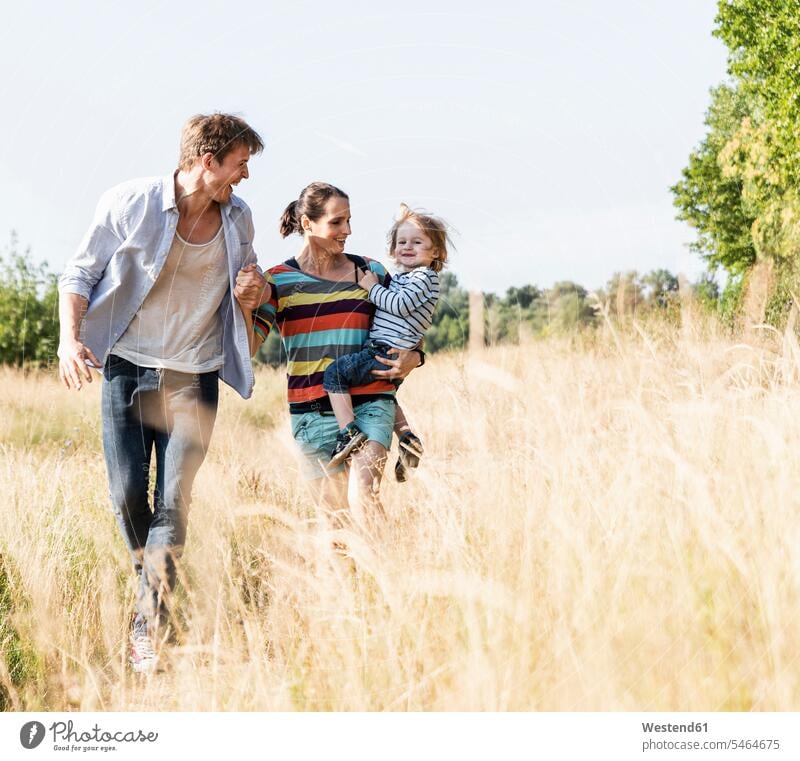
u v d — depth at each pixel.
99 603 9.25
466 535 8.73
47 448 14.83
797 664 7.20
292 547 9.22
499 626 7.42
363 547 8.62
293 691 7.55
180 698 7.78
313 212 10.05
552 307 15.82
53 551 9.49
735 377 11.30
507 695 6.98
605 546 8.16
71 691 8.12
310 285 10.24
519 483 9.14
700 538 8.12
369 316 10.38
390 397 10.30
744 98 31.59
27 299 26.86
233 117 9.20
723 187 28.75
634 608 7.59
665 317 14.19
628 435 9.73
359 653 7.69
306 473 10.57
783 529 8.13
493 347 15.12
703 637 7.37
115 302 9.30
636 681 7.19
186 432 9.38
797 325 13.39
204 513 10.12
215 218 9.47
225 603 8.97
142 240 9.13
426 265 10.59
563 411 10.64
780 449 9.03
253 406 17.03
